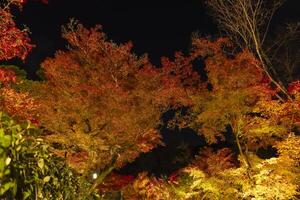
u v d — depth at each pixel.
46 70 16.36
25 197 2.83
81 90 16.12
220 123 14.60
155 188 17.14
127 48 16.67
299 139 12.16
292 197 12.41
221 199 13.30
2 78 8.95
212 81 14.31
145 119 16.62
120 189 18.69
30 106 9.04
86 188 3.95
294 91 12.73
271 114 13.26
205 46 14.80
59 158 3.50
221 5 14.62
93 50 16.52
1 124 2.85
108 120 16.23
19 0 8.40
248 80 14.05
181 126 15.52
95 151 16.42
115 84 16.14
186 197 13.91
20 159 2.86
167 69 15.88
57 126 15.88
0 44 8.30
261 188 12.09
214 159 14.32
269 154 17.36
